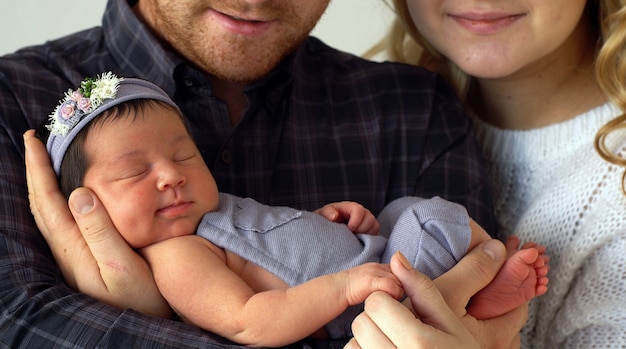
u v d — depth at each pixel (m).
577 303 1.50
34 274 1.25
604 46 1.57
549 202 1.60
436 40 1.69
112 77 1.33
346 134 1.66
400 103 1.71
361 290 1.14
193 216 1.28
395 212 1.47
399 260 1.15
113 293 1.23
